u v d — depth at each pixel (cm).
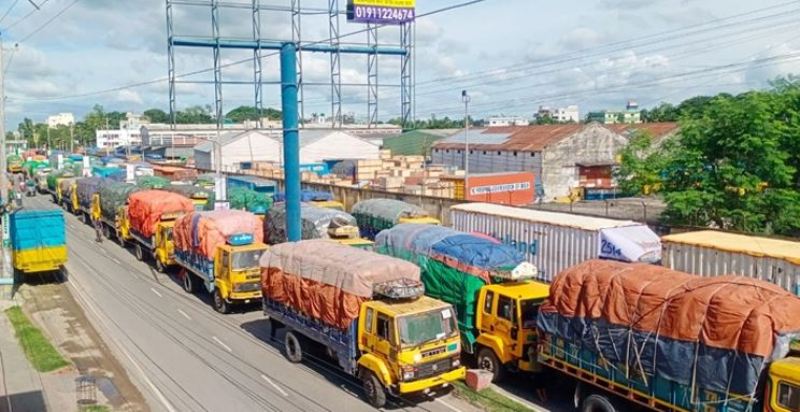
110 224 4347
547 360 1555
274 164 7538
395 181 5453
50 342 2138
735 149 3206
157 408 1595
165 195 3503
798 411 1065
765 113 3119
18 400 1642
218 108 7275
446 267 1886
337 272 1722
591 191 5719
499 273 1783
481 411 1582
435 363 1564
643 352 1300
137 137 16325
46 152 14800
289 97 2581
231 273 2416
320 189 5091
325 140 8100
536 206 4866
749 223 3109
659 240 2312
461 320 1836
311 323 1856
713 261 1945
